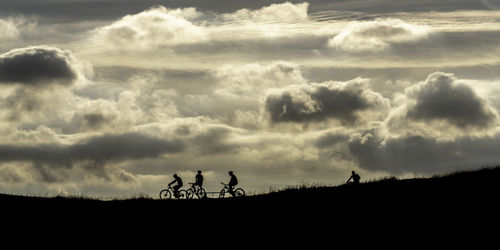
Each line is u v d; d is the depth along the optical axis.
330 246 38.53
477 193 48.31
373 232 40.72
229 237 41.06
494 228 39.97
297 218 44.94
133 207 49.97
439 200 47.16
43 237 40.91
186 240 40.56
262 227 43.06
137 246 39.41
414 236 39.41
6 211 47.06
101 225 44.03
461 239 38.34
